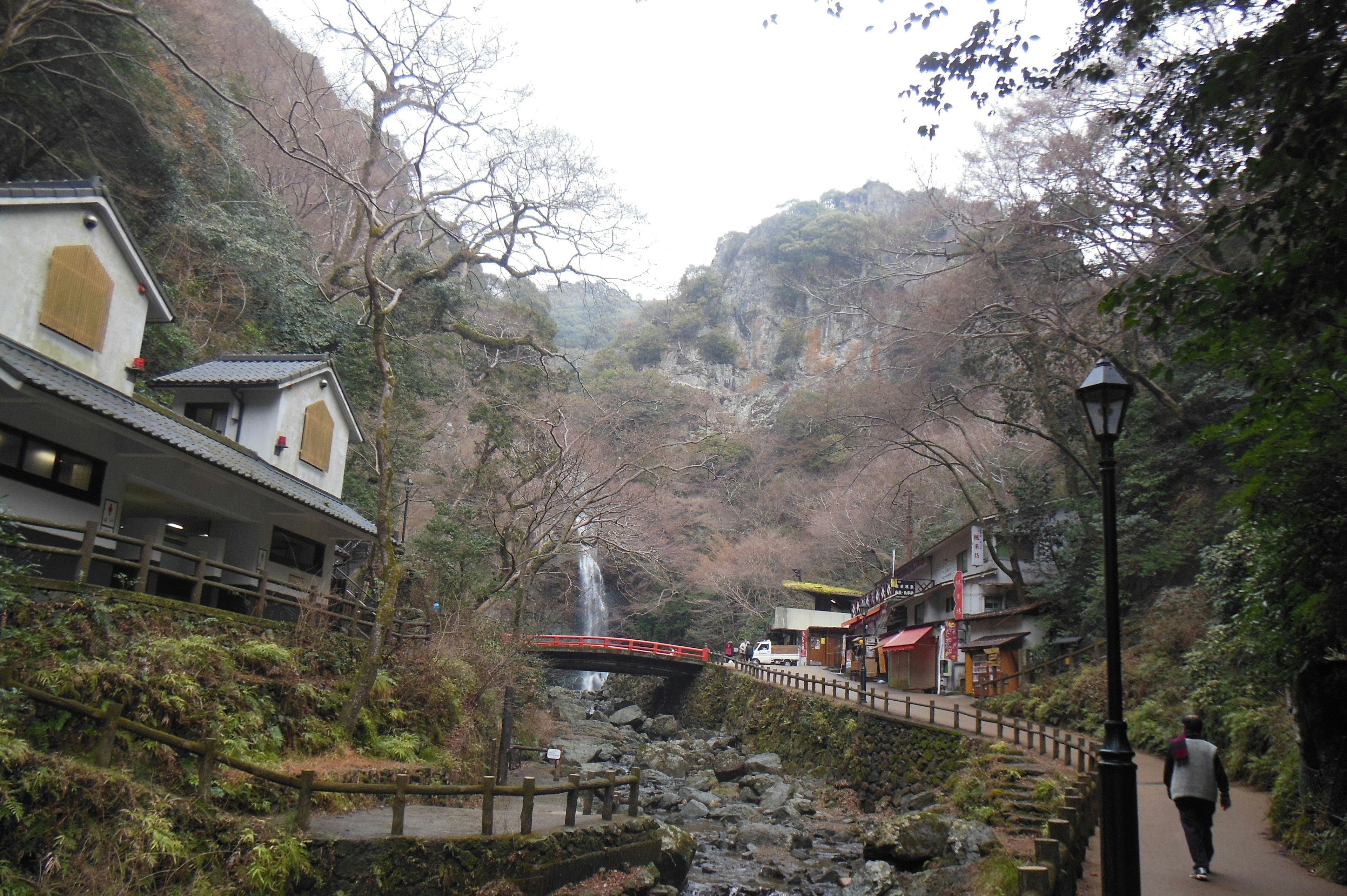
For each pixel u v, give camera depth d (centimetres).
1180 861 986
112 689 1018
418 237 3797
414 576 2472
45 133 2159
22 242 1252
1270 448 837
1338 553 883
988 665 3098
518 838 1076
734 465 7425
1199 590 2311
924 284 3619
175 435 1378
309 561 1941
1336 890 854
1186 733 942
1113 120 1005
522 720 2738
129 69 2233
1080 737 1559
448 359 3509
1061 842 829
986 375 3219
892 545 5247
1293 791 1132
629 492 3775
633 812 1363
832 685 2880
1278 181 1559
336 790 996
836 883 1510
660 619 6366
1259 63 695
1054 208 2533
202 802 931
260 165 3378
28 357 1202
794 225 11331
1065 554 3016
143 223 2423
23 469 1220
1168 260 2209
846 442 5659
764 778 2575
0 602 952
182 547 1703
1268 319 751
